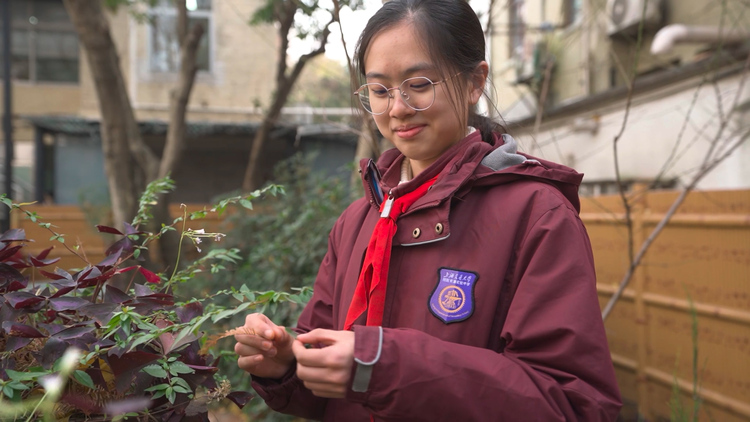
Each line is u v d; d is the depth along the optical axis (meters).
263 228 4.58
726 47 4.67
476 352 0.92
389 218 1.12
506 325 0.97
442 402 0.87
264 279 3.67
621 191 2.79
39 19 13.25
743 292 3.19
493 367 0.90
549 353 0.92
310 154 5.21
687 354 3.57
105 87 4.34
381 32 1.11
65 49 13.34
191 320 0.96
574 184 1.09
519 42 9.48
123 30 12.23
